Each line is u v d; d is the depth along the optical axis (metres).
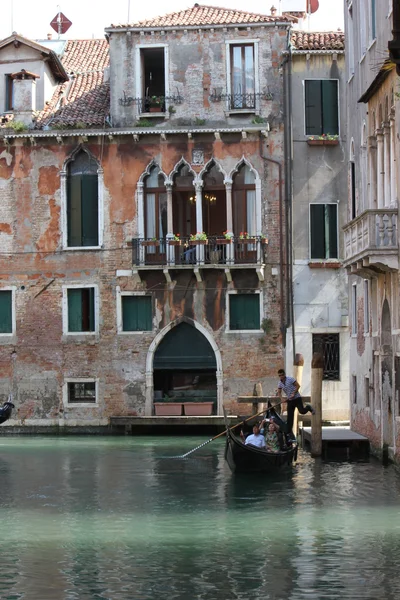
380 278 27.52
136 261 38.19
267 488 24.31
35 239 38.97
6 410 36.81
